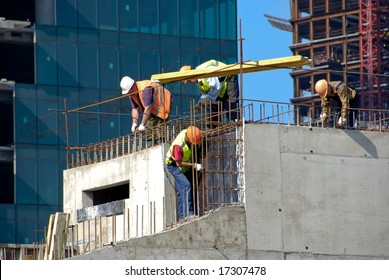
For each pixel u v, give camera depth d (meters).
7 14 140.00
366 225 51.28
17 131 123.56
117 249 48.22
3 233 120.94
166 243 48.81
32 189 122.56
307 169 50.97
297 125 51.38
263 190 50.28
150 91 57.09
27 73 140.12
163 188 54.19
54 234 53.66
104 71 125.25
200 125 57.28
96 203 59.12
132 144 59.22
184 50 126.94
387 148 52.03
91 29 125.88
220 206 50.38
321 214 50.81
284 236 50.25
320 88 52.25
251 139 50.50
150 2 127.12
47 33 125.25
